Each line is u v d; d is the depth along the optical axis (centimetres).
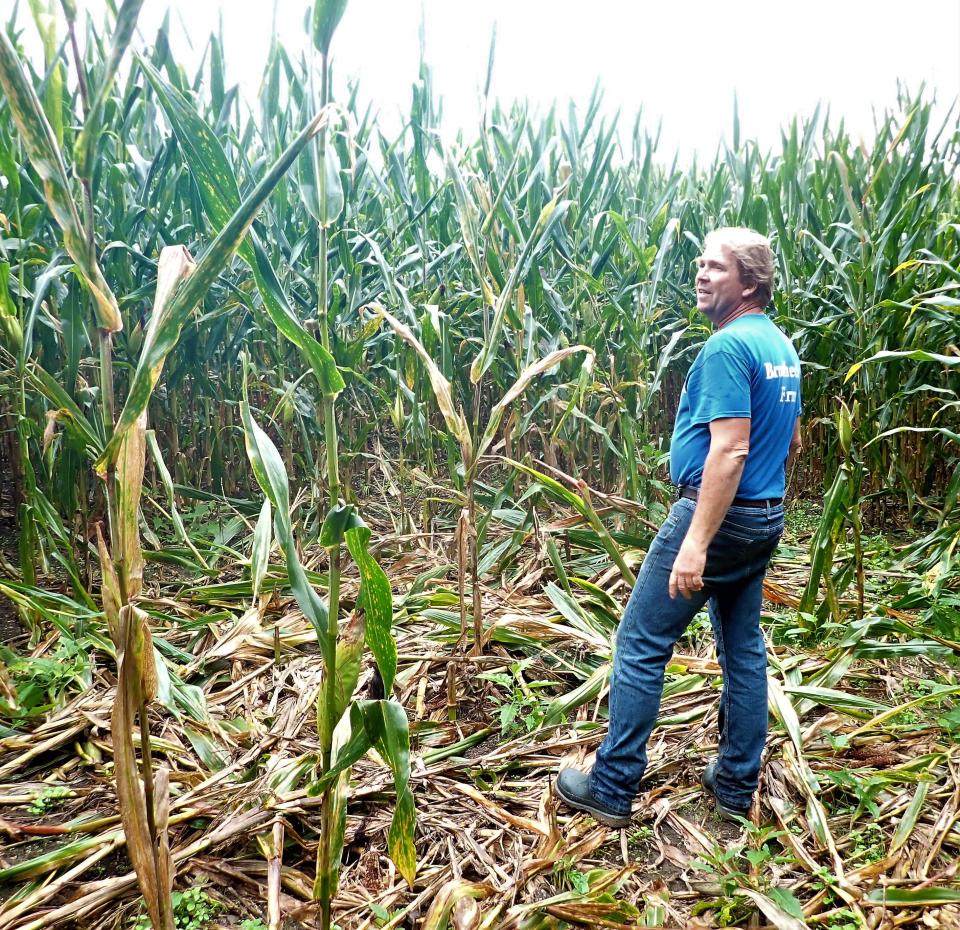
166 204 360
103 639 290
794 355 202
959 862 189
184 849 184
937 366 443
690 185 626
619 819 204
